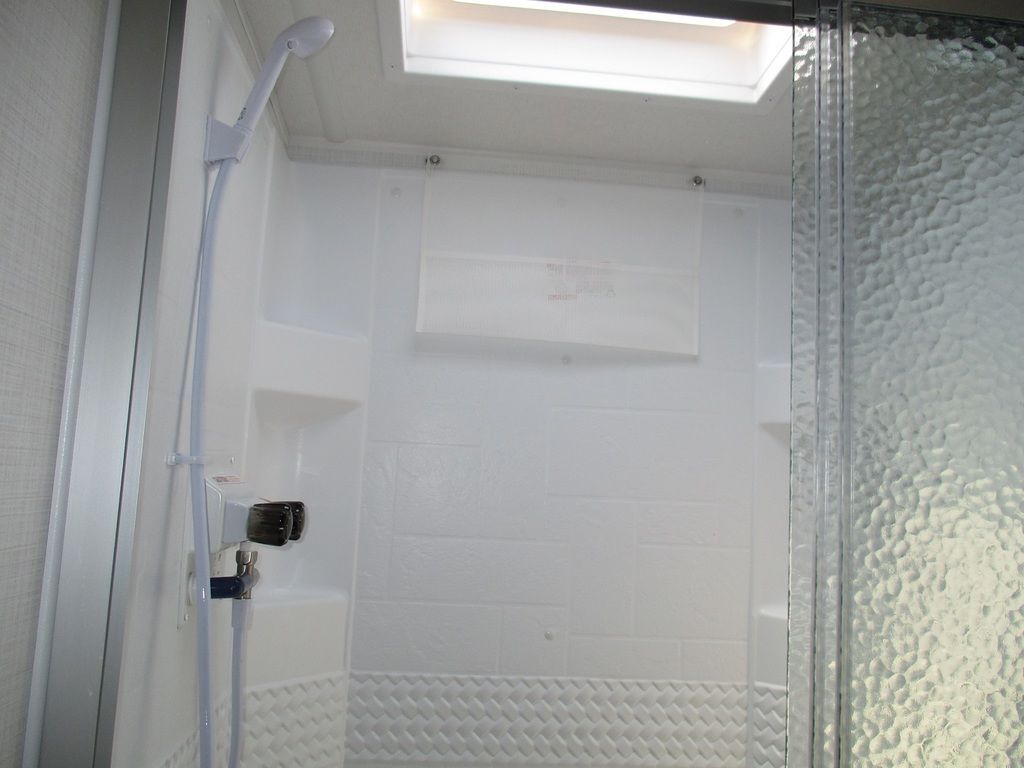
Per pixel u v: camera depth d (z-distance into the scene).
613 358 1.91
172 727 1.15
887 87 1.08
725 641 1.86
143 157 0.96
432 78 1.55
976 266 1.07
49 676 0.88
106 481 0.92
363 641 1.79
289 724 1.64
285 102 1.69
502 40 1.56
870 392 1.03
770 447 1.92
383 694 1.78
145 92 0.97
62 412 0.90
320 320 1.83
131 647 0.95
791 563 0.99
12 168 0.77
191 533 1.18
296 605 1.67
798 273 1.03
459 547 1.83
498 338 1.87
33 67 0.80
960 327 1.05
